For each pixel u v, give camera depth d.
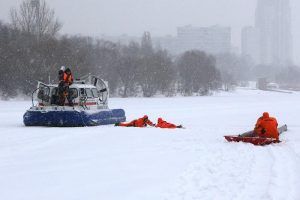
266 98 81.06
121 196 9.06
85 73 69.25
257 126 17.41
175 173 11.13
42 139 17.47
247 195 9.08
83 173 11.16
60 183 10.12
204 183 10.03
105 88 25.62
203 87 99.62
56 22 78.12
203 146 15.62
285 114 36.47
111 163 12.48
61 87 23.56
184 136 18.55
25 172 11.27
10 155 13.79
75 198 8.93
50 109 22.83
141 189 9.59
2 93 62.94
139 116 32.69
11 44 65.00
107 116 24.02
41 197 8.99
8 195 9.12
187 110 40.56
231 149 14.92
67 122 22.34
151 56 89.94
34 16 75.44
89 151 14.59
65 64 66.94
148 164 12.31
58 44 68.12
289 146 15.71
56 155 13.80
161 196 9.02
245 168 11.70
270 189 9.55
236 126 24.47
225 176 10.75
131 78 83.31
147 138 17.86
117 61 84.81
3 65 62.19
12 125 23.88
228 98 79.88
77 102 23.72
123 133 19.52
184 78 97.69
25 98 63.19
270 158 13.20
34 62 63.91
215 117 32.22
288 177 10.70
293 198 8.89
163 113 36.06
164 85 86.31
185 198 8.85
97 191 9.45
